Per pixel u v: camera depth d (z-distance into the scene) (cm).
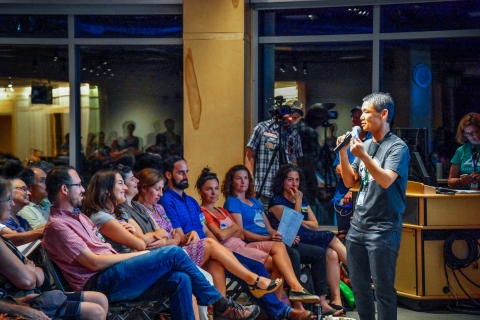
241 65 668
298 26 703
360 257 431
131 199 493
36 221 489
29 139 721
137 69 712
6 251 350
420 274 549
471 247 550
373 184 421
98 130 718
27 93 716
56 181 406
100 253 413
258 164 642
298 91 710
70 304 365
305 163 709
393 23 689
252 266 498
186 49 671
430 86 692
